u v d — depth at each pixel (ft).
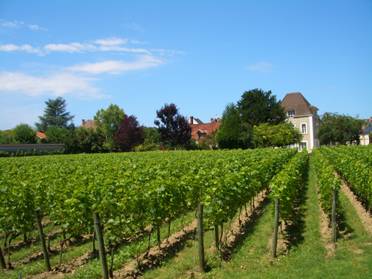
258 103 252.62
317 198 64.23
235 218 51.78
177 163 76.28
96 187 40.63
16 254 40.65
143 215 36.81
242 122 246.06
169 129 246.68
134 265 35.22
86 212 36.68
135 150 234.99
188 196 47.06
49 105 424.46
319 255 35.27
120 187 43.70
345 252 35.73
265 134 228.63
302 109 281.95
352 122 274.98
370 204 48.57
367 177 51.26
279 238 41.63
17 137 283.59
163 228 47.62
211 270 33.04
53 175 58.70
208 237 42.80
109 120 336.29
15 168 78.28
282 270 31.94
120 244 41.19
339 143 279.49
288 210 43.42
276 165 79.15
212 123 345.92
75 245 42.91
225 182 39.78
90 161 99.86
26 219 39.14
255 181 52.21
